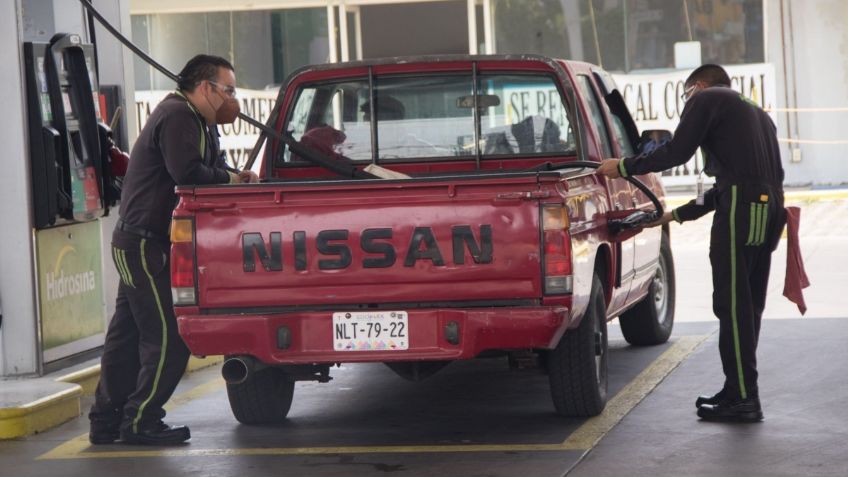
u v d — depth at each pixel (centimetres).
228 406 1217
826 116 2659
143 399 1057
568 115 1180
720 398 1088
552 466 944
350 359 980
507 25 2752
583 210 1027
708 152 1091
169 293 1052
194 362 1409
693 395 1184
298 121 1230
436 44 2825
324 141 1221
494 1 2750
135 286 1046
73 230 1352
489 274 962
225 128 2739
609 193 1158
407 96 1215
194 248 987
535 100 1192
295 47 2786
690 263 2194
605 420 1087
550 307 961
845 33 2647
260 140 1219
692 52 2653
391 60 1200
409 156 1216
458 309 970
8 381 1238
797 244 1101
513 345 968
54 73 1278
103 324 1411
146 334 1054
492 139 1204
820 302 1731
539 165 1161
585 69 1254
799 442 993
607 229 1113
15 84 1246
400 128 1218
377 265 970
